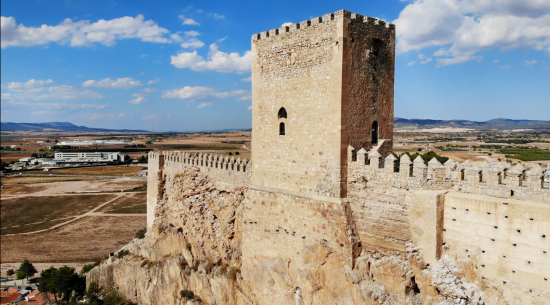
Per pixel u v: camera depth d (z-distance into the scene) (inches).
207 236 1542.8
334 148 979.9
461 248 832.9
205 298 1445.6
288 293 1096.2
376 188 945.5
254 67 1202.6
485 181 827.4
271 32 1141.1
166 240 1760.6
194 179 1670.8
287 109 1101.1
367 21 1005.8
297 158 1082.1
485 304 793.6
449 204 848.3
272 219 1158.3
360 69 995.3
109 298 1937.7
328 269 1002.7
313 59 1022.4
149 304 1775.3
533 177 756.0
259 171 1206.3
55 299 2591.0
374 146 1050.1
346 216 970.1
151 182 2078.0
